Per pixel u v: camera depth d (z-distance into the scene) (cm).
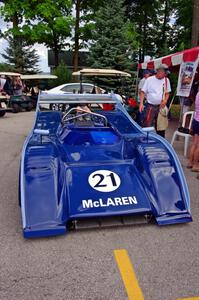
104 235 322
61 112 576
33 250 298
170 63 902
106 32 1834
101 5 2519
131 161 370
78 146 402
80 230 330
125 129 470
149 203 323
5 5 2352
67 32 2536
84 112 515
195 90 826
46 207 307
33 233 297
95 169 349
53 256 288
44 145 380
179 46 2898
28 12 2345
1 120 1288
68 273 264
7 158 655
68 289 244
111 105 607
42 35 2527
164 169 346
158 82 653
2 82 1655
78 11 2539
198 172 544
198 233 326
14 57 2747
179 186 339
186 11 2677
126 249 297
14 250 298
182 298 233
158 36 3534
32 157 346
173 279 255
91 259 283
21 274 264
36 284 251
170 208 325
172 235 322
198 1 1061
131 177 344
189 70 754
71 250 297
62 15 2486
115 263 277
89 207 308
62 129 453
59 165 345
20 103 1620
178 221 321
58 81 2402
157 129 669
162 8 3428
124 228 335
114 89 1694
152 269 268
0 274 264
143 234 323
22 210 306
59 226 301
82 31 2538
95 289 244
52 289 245
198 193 442
